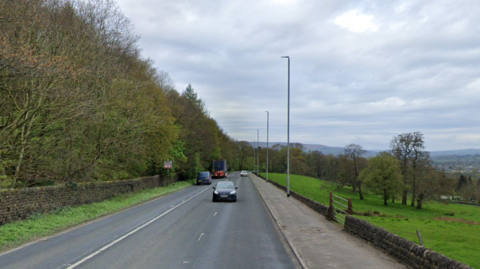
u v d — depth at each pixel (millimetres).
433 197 50938
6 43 12109
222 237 11781
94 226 13953
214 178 79250
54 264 7875
